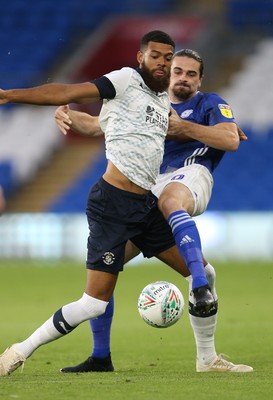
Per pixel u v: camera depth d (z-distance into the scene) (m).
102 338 18.16
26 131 67.88
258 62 70.12
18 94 15.38
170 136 18.42
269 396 13.45
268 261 55.69
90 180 65.12
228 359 20.52
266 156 64.75
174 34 72.50
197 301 16.06
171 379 15.89
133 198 16.50
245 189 63.50
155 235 17.39
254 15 73.06
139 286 42.94
